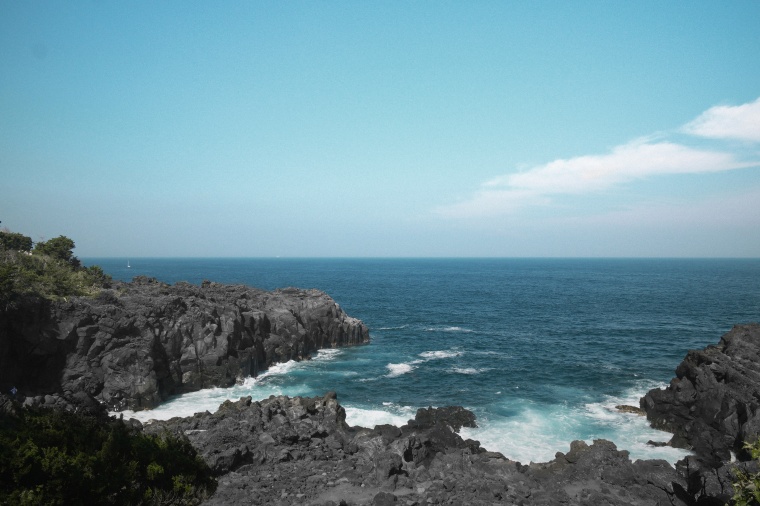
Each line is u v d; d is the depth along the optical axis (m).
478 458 31.91
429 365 65.56
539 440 39.81
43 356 44.97
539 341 82.25
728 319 104.62
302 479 28.42
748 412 38.16
